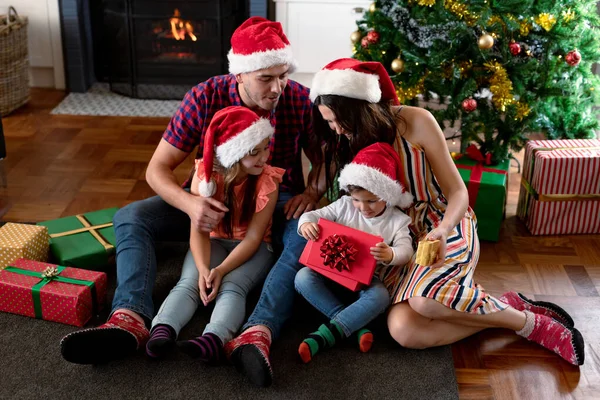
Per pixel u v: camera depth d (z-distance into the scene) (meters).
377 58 2.57
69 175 2.97
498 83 2.41
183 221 2.14
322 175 2.19
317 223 1.96
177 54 3.88
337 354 1.88
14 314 2.02
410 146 1.90
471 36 2.45
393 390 1.75
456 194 1.88
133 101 3.92
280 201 2.22
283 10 3.81
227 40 3.87
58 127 3.50
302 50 3.90
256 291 2.14
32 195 2.79
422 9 2.44
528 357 1.90
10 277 1.99
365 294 1.91
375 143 1.86
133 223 2.04
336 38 3.87
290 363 1.84
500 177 2.46
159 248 2.39
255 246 2.00
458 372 1.84
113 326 1.76
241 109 1.92
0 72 3.52
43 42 3.97
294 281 1.96
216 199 1.99
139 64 3.89
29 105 3.81
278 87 1.98
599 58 2.57
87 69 4.08
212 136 1.91
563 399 1.76
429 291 1.80
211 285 1.92
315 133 2.03
